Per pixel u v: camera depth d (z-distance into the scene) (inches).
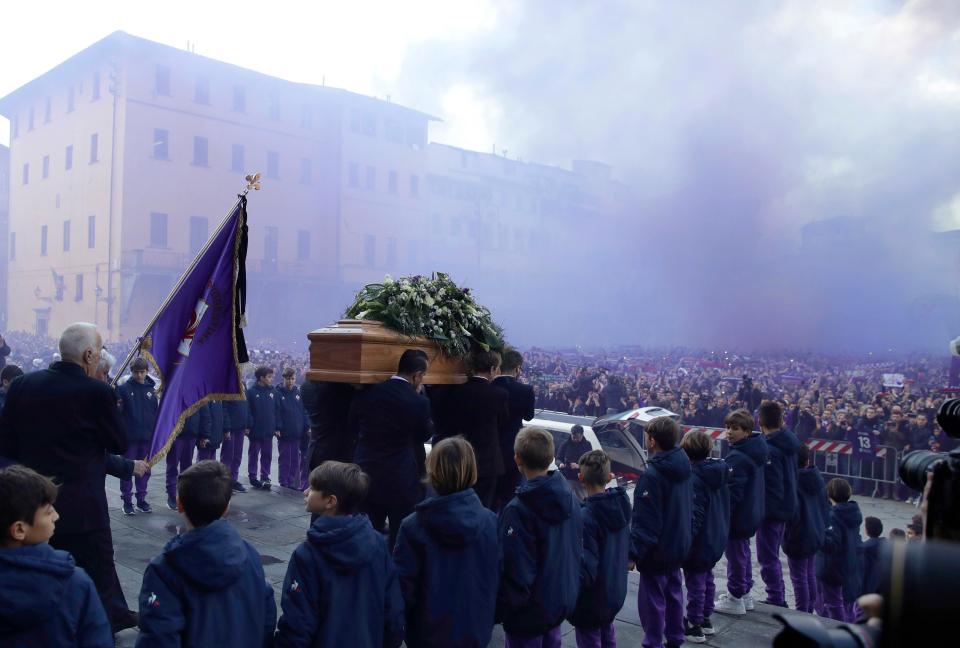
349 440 215.6
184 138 1749.5
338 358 199.0
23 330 2022.6
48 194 1927.9
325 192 2050.9
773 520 262.7
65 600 99.8
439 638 135.3
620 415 494.9
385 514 187.0
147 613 107.9
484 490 217.2
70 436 169.2
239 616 112.6
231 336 232.5
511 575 150.1
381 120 2161.7
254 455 432.1
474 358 221.1
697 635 220.5
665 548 196.4
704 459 223.8
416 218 2257.6
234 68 1839.3
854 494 621.3
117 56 1669.5
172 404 220.5
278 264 1935.3
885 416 690.2
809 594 282.2
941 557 30.1
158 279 1695.4
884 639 30.3
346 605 121.5
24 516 98.7
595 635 178.4
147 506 354.3
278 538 314.5
